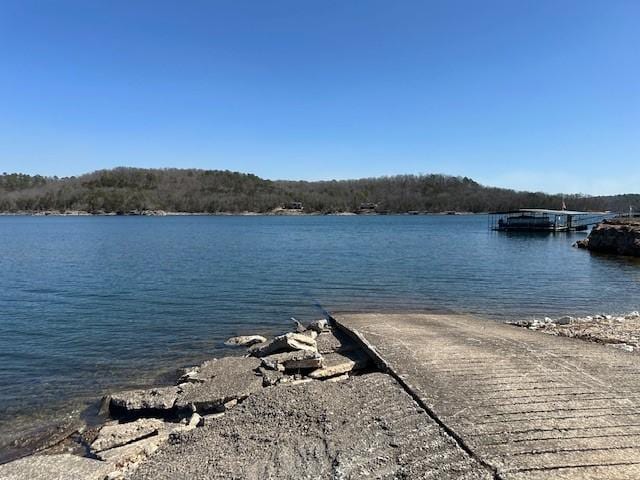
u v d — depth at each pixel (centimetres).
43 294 2123
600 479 464
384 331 1192
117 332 1480
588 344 1008
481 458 508
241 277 2633
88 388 1017
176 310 1800
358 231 8281
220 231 8212
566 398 668
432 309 1797
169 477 560
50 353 1262
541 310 1789
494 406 643
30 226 9981
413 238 6312
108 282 2456
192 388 910
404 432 582
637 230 3900
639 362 851
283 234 7288
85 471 636
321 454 548
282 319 1658
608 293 2148
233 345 1333
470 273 2798
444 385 731
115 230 8375
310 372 980
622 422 587
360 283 2422
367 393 724
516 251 4341
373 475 495
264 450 584
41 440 796
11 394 984
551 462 496
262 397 757
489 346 992
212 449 618
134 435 765
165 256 3831
